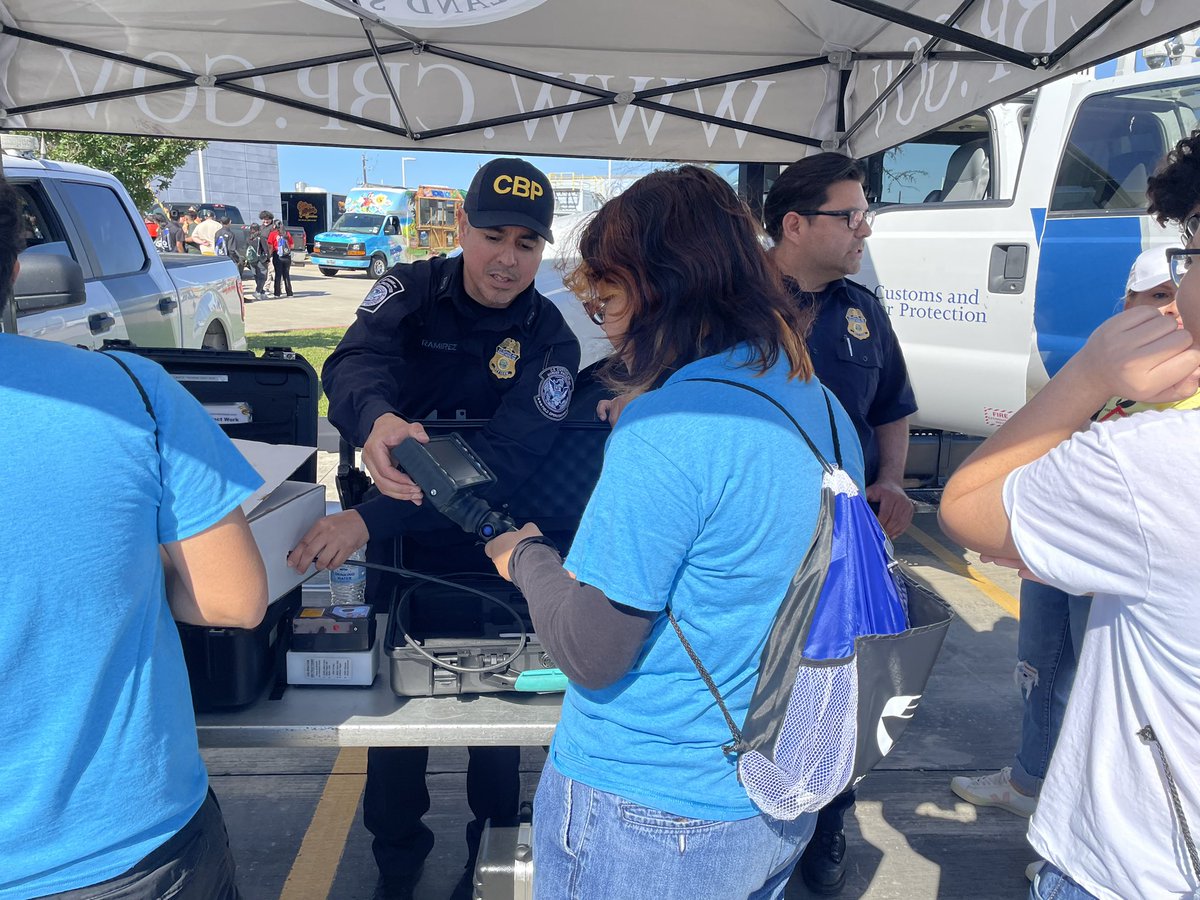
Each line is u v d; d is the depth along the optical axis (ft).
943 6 7.84
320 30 9.57
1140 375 3.37
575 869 4.19
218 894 4.32
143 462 3.70
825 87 10.59
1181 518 3.19
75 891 3.67
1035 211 14.60
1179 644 3.33
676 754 4.01
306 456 6.13
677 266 4.02
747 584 3.85
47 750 3.53
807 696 3.84
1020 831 9.64
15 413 3.43
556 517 7.63
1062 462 3.48
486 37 9.80
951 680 12.69
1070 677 8.86
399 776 7.78
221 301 22.12
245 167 115.55
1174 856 3.52
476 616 6.56
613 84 10.48
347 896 8.52
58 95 10.09
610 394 7.70
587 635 3.79
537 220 7.01
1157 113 13.25
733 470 3.75
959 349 15.92
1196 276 3.31
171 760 3.96
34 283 9.32
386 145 10.90
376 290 7.34
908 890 8.78
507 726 5.45
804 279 8.21
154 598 3.90
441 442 5.44
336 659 5.75
